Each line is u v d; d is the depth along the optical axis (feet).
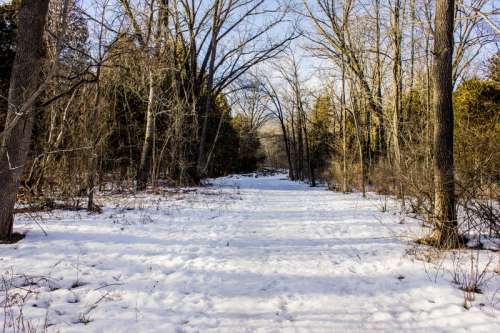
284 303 14.40
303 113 110.93
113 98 50.83
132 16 37.96
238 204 45.80
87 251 20.25
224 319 12.87
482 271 17.31
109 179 58.03
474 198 22.62
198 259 19.94
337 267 19.01
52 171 37.19
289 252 21.97
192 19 70.54
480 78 53.72
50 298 14.11
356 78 64.23
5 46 44.27
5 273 16.16
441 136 22.72
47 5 21.66
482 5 39.99
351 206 45.27
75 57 33.96
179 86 63.31
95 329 11.80
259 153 231.71
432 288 15.64
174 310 13.55
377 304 14.32
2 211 20.98
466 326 12.22
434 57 23.21
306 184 105.40
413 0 45.06
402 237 25.53
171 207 38.73
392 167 46.37
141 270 17.87
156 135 62.08
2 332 11.27
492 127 39.75
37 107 21.98
